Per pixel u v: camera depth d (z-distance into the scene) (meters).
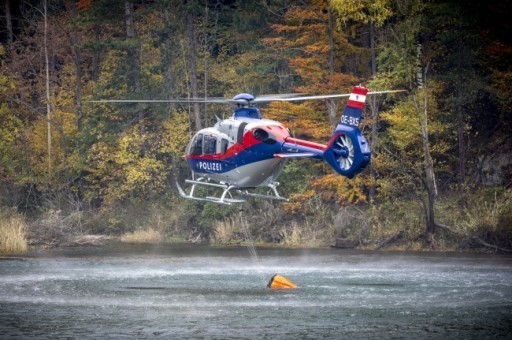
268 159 66.19
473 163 107.62
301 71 107.94
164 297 63.84
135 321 55.00
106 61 130.38
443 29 107.62
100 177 127.06
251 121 67.62
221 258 91.06
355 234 100.31
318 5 108.56
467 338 49.75
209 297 63.78
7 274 77.50
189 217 115.25
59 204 122.19
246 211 111.44
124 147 119.00
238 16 128.00
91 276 75.94
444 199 101.94
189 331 51.97
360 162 60.53
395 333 51.09
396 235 97.56
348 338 50.03
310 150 63.84
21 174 126.25
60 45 142.00
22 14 157.75
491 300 60.97
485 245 92.31
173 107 125.38
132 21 126.75
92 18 125.06
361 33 115.31
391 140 106.12
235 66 130.25
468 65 106.25
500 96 103.81
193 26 126.19
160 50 126.38
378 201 107.19
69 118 130.62
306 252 95.44
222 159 68.69
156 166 120.06
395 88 106.81
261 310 58.28
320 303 60.66
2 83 134.75
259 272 78.19
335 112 105.06
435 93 107.62
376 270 78.06
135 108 124.31
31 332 51.97
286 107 107.00
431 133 103.19
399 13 102.00
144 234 112.88
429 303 60.03
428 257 87.56
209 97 130.62
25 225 110.69
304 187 108.50
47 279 73.88
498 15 106.12
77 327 53.22
